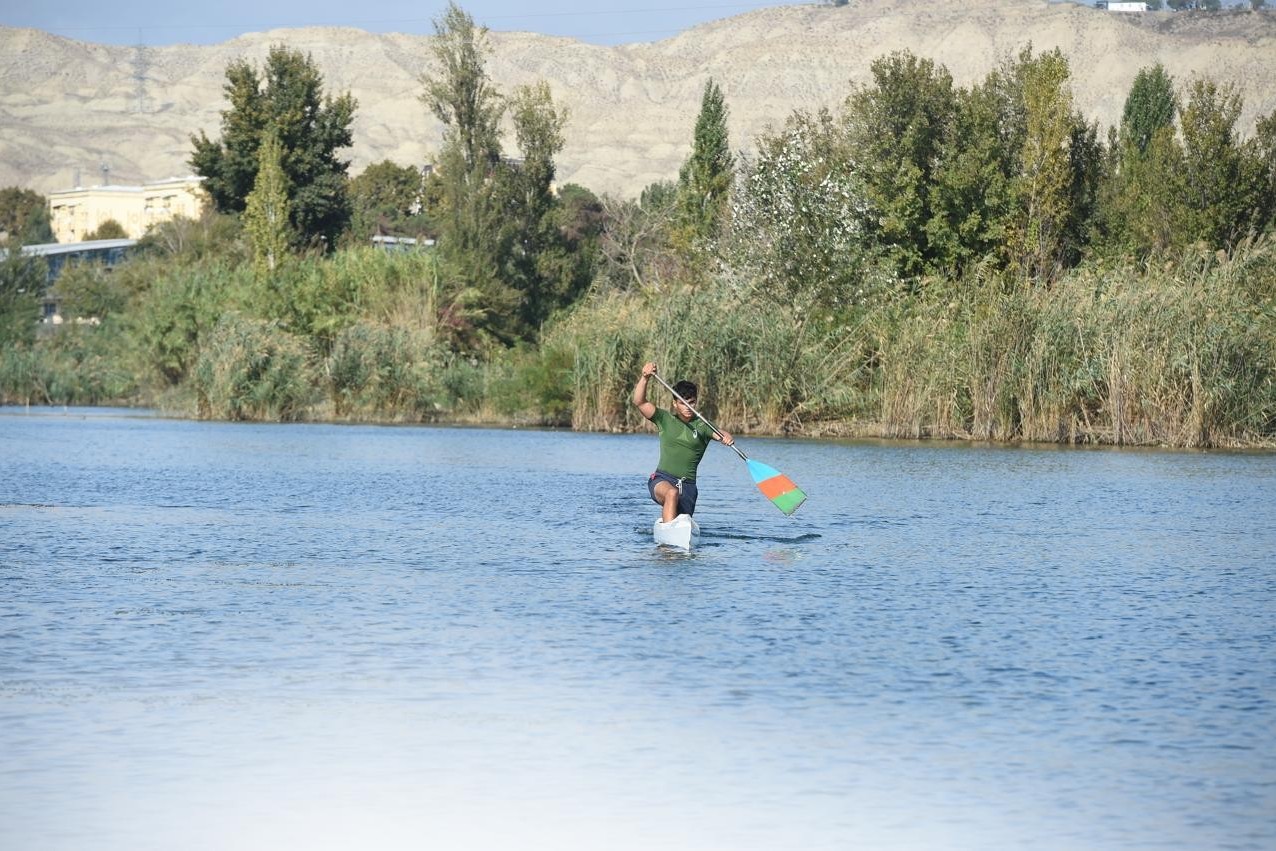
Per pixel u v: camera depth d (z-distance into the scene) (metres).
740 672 18.95
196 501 41.34
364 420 93.19
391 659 19.67
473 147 130.12
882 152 100.38
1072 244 102.31
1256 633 21.86
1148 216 97.56
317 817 13.28
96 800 13.70
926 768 14.79
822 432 75.06
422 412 94.12
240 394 93.94
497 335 117.31
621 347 80.25
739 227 93.88
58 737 15.73
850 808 13.59
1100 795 13.95
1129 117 137.50
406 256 108.50
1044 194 98.62
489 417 92.94
